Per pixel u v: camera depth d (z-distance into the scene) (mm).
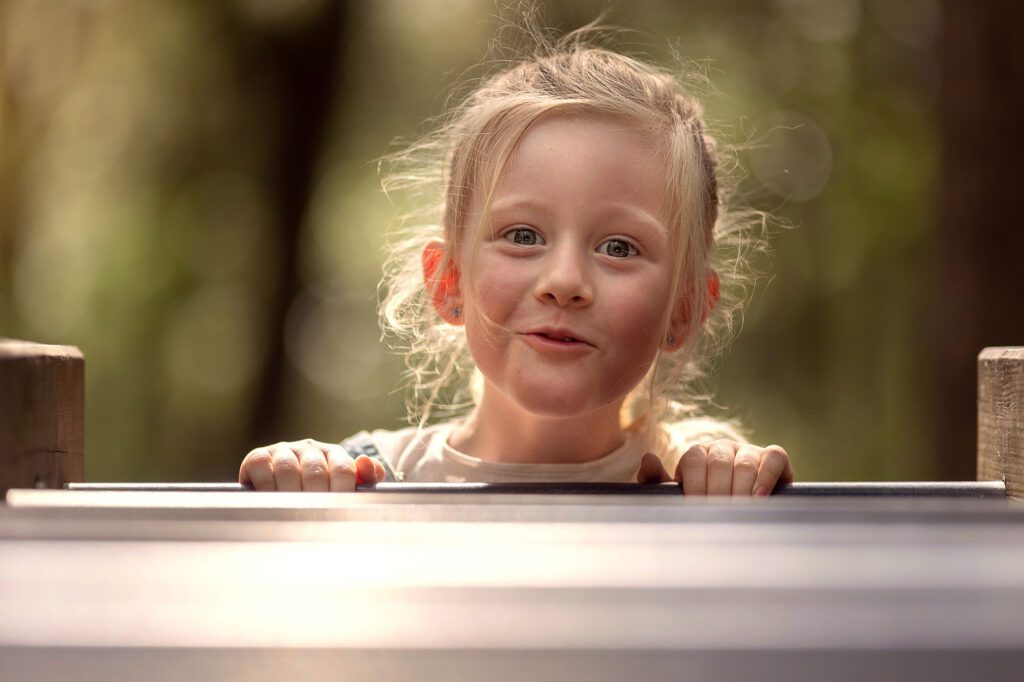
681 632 530
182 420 11000
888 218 9586
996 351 1996
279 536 772
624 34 8734
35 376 1535
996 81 4434
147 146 10695
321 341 11977
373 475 2086
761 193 9172
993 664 510
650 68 2855
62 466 1642
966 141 4488
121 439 10625
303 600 588
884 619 547
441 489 1744
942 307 4566
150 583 625
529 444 2557
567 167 2188
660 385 2570
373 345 12344
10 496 1189
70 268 10734
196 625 545
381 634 529
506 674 516
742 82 9875
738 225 3773
